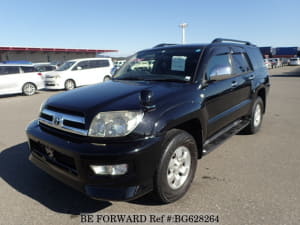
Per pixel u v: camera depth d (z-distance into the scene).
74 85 14.39
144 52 4.12
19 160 3.95
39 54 40.56
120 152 2.14
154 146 2.28
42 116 2.87
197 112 2.82
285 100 9.47
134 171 2.22
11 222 2.43
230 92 3.72
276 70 35.38
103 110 2.31
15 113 7.87
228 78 3.74
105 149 2.16
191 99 2.80
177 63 3.39
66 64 15.02
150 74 3.52
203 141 3.09
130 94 2.62
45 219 2.47
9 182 3.24
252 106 4.71
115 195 2.21
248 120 4.65
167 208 2.61
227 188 2.98
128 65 4.02
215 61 3.49
